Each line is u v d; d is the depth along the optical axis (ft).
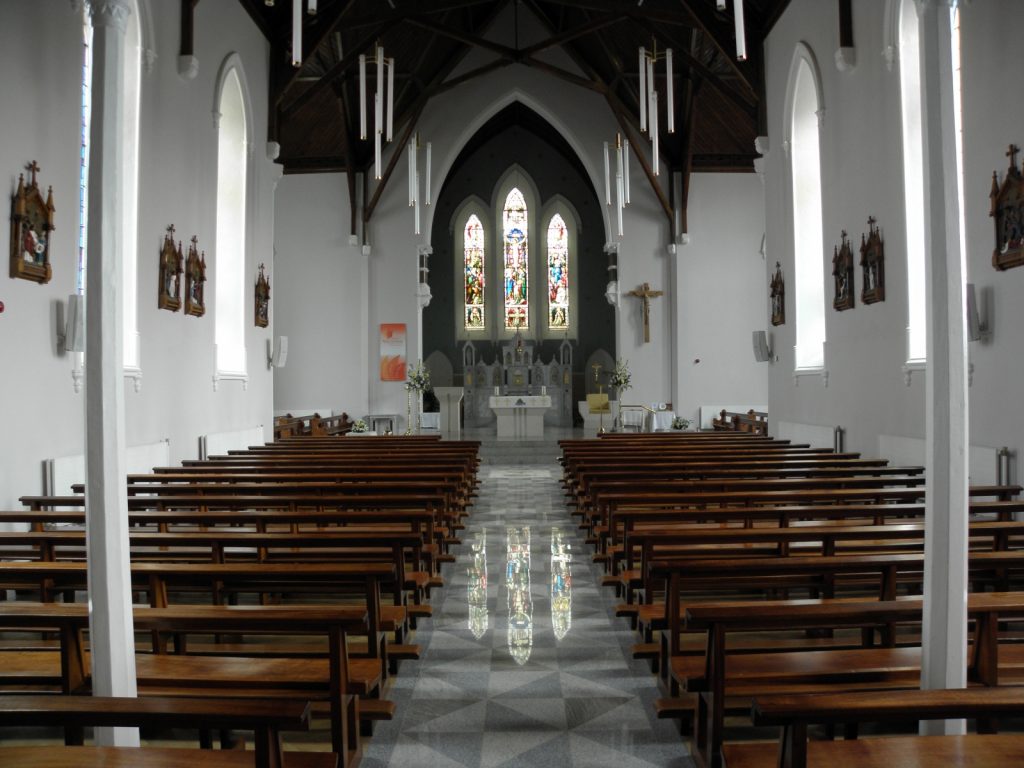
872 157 39.09
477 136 105.50
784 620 11.78
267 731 8.43
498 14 78.43
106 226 11.73
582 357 108.06
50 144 29.55
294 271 80.53
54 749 9.18
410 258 80.53
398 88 76.33
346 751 12.19
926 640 11.81
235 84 51.08
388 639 20.15
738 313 80.43
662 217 81.46
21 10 27.84
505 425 79.71
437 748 14.11
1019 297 27.04
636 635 20.42
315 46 56.70
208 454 45.37
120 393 11.74
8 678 13.20
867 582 20.99
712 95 74.43
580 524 36.47
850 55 40.86
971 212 29.63
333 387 80.18
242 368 52.11
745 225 80.48
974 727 14.57
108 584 11.39
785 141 51.06
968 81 29.66
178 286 41.55
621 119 74.49
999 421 28.32
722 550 18.88
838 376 43.88
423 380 79.25
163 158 40.09
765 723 8.02
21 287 27.73
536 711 15.69
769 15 53.47
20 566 15.44
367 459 40.01
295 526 24.75
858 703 8.00
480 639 20.24
